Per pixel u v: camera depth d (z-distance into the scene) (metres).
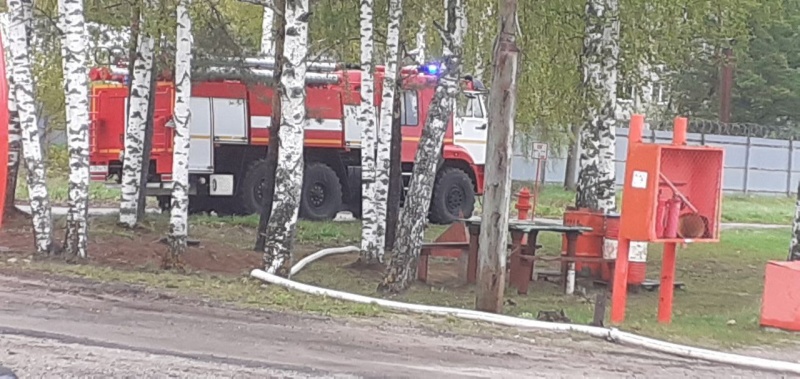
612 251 14.49
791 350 9.64
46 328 8.51
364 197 15.00
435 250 14.77
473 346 8.84
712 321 11.43
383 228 15.05
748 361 8.77
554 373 7.94
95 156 21.14
